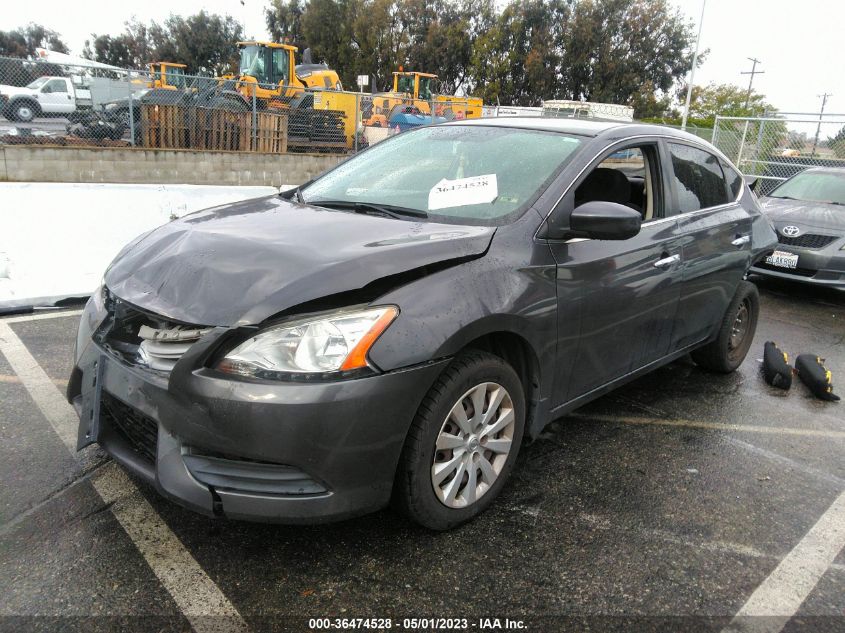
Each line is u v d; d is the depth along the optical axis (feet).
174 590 7.09
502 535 8.40
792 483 10.33
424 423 7.46
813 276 22.85
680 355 13.00
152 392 7.01
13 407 11.20
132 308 7.53
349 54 148.05
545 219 9.00
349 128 55.42
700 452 11.19
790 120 43.21
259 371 6.66
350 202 10.07
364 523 8.45
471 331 7.62
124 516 8.31
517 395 8.70
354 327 6.90
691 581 7.80
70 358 13.61
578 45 139.03
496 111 74.33
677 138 12.55
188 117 47.09
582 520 8.87
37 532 7.93
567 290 9.04
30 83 41.93
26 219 19.86
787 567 8.19
